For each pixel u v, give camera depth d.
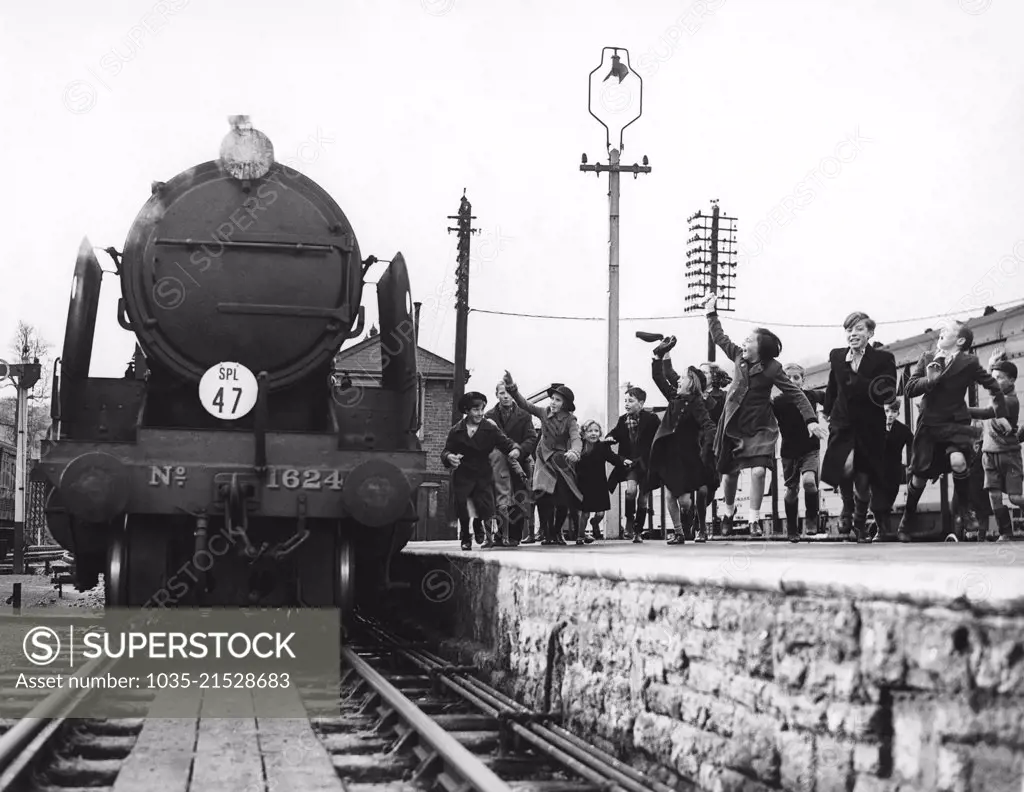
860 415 9.91
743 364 10.95
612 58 21.03
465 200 34.78
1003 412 10.15
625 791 5.38
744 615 5.05
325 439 9.82
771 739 4.78
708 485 13.70
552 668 7.50
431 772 5.80
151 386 10.38
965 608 3.75
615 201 22.14
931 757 3.91
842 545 9.38
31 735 6.09
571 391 13.65
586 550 9.82
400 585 10.55
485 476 13.20
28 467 31.02
